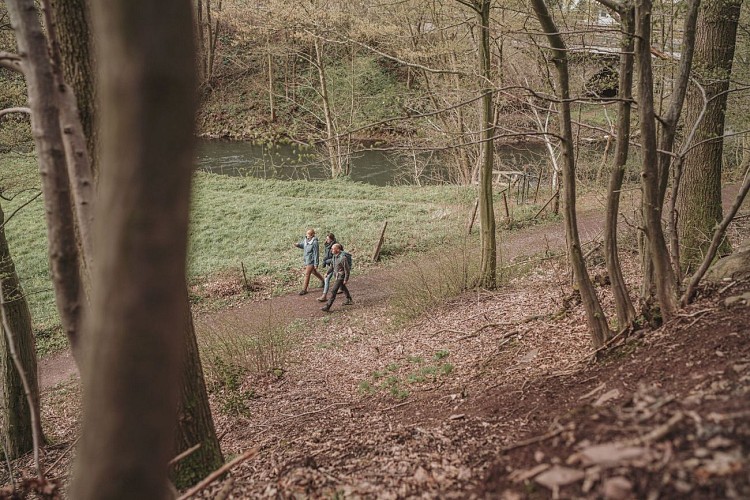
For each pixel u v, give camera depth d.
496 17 12.76
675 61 8.59
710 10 8.33
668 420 3.08
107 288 1.74
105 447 1.76
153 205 1.71
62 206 3.08
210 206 24.31
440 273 12.95
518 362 7.27
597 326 5.95
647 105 5.35
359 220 22.53
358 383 8.76
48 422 9.94
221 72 43.88
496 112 16.48
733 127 10.57
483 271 12.60
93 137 4.43
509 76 16.08
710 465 2.56
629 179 15.88
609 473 2.75
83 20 4.38
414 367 8.76
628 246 11.67
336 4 19.84
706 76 8.27
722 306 5.11
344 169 31.95
